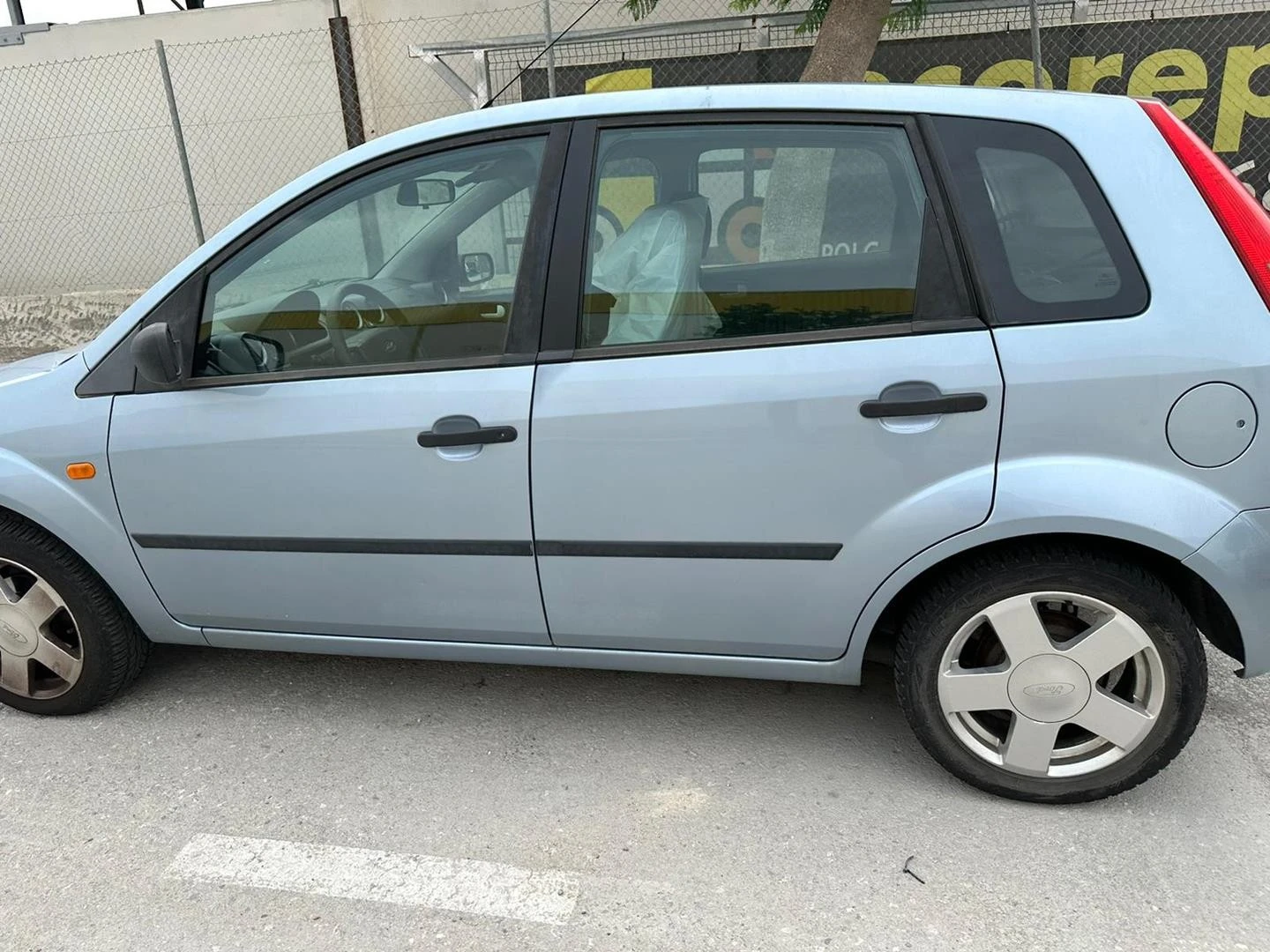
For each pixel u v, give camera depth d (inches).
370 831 87.7
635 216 86.8
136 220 309.4
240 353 92.8
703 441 81.5
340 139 290.4
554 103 87.6
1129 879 79.0
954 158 79.3
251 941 75.2
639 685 112.3
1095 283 76.2
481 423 85.0
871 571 82.6
